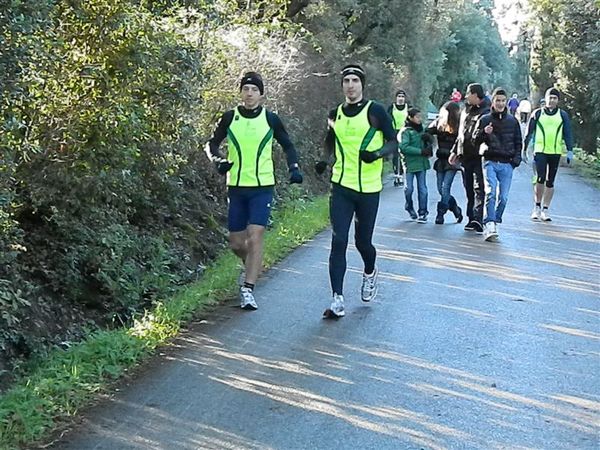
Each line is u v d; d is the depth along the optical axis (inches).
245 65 544.7
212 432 201.0
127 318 321.1
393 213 606.5
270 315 310.2
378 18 1034.1
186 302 313.9
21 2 219.0
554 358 259.6
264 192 323.3
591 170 1026.7
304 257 427.5
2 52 217.2
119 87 309.1
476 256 427.8
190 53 343.6
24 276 304.5
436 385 234.5
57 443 193.8
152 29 323.0
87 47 299.7
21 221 323.0
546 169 562.9
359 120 302.7
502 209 477.7
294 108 712.4
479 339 279.1
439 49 1587.1
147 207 404.5
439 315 309.6
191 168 460.8
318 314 311.4
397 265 402.0
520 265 404.8
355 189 305.4
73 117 299.9
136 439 196.4
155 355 260.8
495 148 474.3
